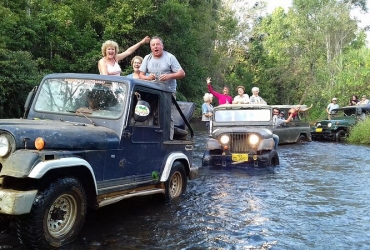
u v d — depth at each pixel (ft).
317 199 21.13
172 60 22.56
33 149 12.29
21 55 49.37
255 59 181.88
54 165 12.00
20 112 49.57
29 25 62.44
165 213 17.87
